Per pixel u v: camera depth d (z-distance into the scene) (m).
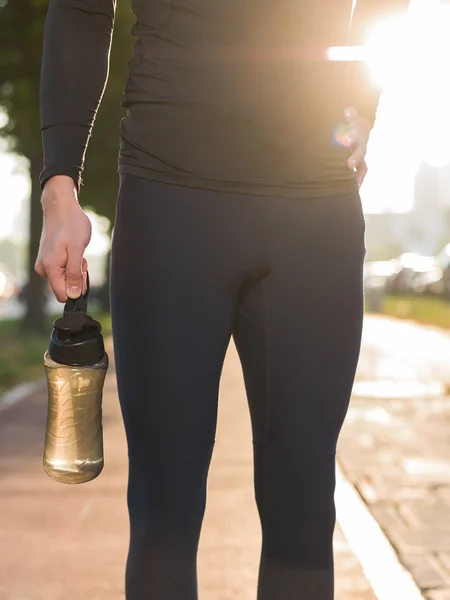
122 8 14.31
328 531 1.92
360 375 11.27
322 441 1.87
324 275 1.80
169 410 1.78
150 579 1.84
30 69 14.61
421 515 4.46
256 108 1.73
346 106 1.83
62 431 1.79
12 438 6.48
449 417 7.71
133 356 1.78
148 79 1.76
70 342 1.76
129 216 1.77
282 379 1.83
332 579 1.94
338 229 1.81
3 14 14.26
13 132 15.91
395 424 7.33
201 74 1.73
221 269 1.75
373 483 5.14
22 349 14.79
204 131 1.73
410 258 43.53
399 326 23.77
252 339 1.86
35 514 4.41
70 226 1.73
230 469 5.37
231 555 3.78
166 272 1.75
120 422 6.98
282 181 1.76
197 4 1.72
